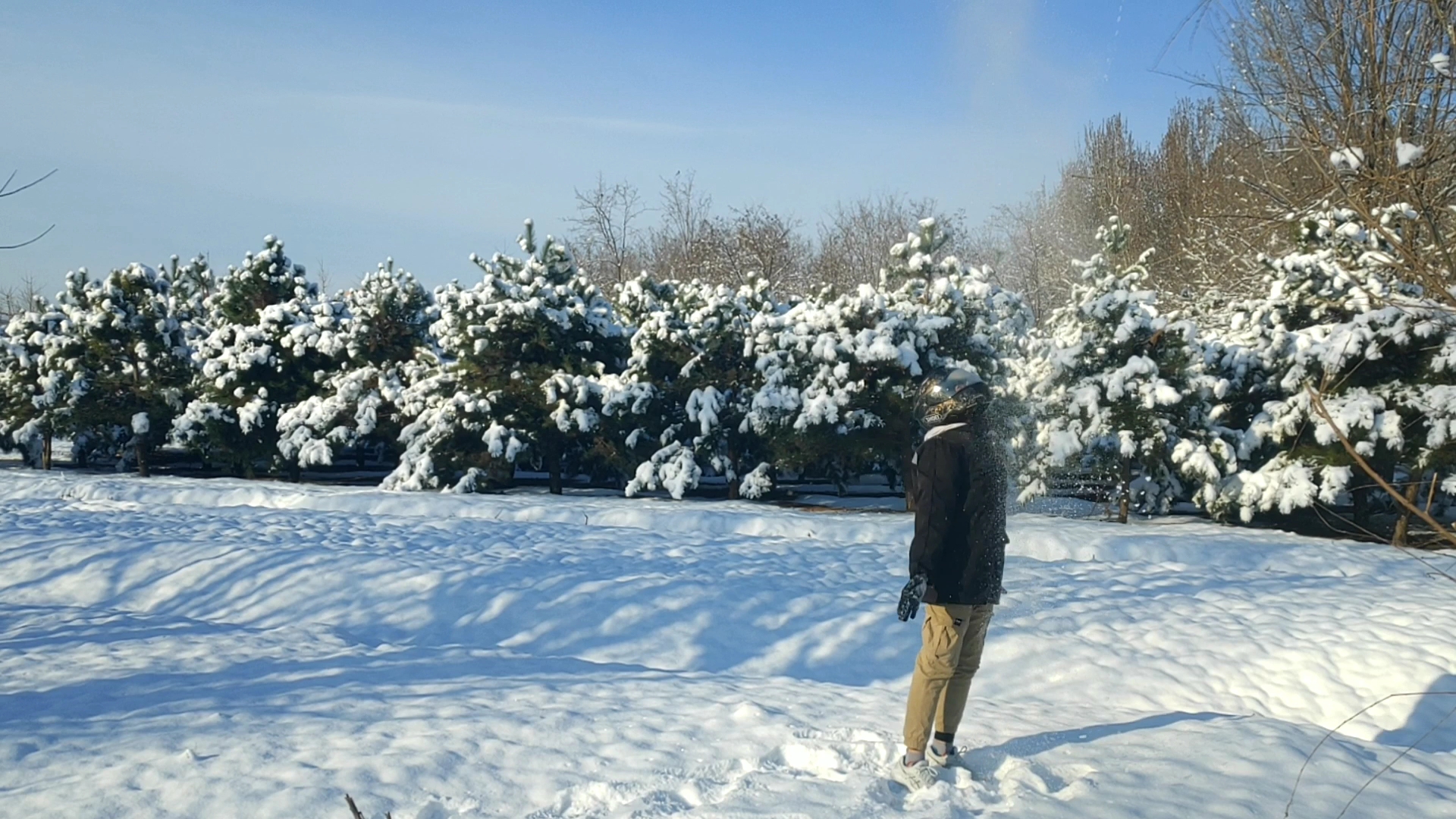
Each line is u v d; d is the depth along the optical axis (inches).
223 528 546.3
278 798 185.6
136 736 220.4
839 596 393.4
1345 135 182.2
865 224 2004.2
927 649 198.2
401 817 179.0
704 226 1950.1
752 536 557.9
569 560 456.8
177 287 1330.0
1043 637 346.3
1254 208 287.6
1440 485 575.8
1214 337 734.5
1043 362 694.5
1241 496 616.4
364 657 311.7
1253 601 396.2
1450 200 176.6
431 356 853.8
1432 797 185.0
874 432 702.5
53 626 356.5
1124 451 637.9
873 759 207.2
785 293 1891.0
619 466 802.8
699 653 344.2
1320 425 577.3
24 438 1016.9
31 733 224.2
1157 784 185.2
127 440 1031.0
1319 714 297.7
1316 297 636.1
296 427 887.7
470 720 231.5
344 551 459.5
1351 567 498.0
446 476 813.9
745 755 209.3
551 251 852.6
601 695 257.9
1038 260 1044.5
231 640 333.1
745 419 732.7
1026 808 173.3
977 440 202.2
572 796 189.3
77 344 991.6
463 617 378.3
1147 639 347.3
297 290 1010.1
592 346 834.8
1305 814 172.7
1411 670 313.3
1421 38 180.5
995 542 200.5
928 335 694.5
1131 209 1050.1
